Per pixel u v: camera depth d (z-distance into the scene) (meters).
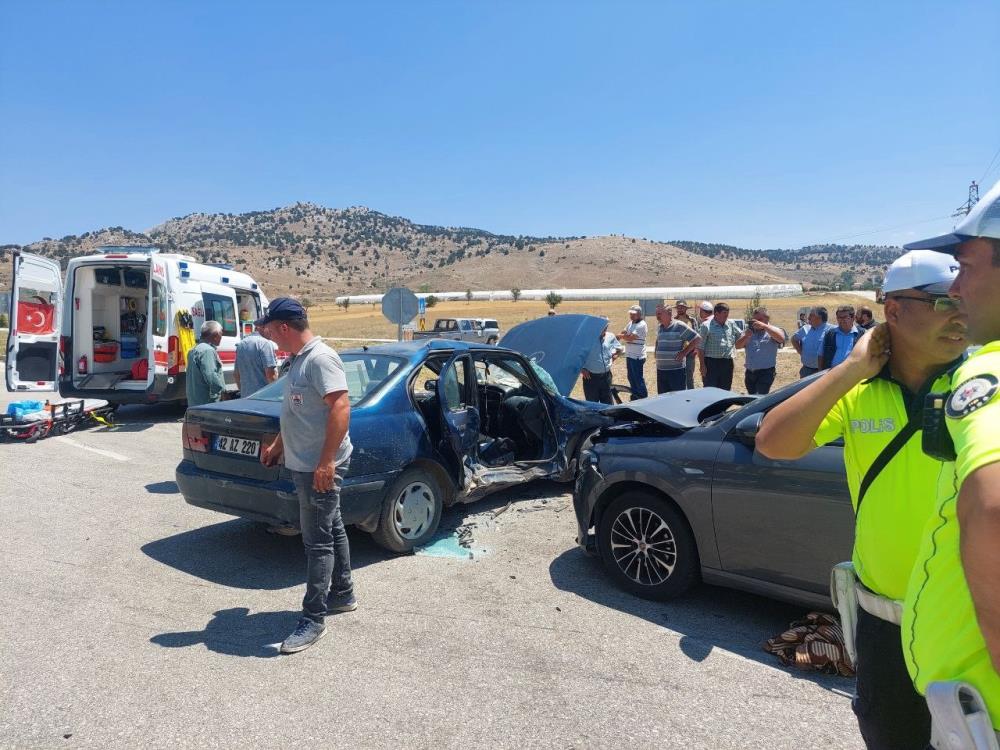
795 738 2.77
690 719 2.90
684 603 4.12
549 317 7.78
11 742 2.71
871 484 1.71
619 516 4.30
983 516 1.08
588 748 2.70
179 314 10.33
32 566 4.61
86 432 9.80
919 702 1.64
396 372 5.09
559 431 6.08
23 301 9.55
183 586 4.31
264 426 4.40
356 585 4.34
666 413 4.63
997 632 1.10
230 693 3.07
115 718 2.88
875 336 1.73
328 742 2.73
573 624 3.81
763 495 3.67
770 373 9.40
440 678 3.22
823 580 3.48
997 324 1.27
